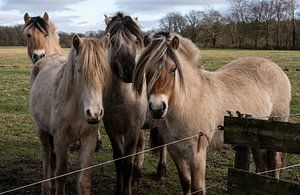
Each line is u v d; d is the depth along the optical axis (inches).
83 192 188.2
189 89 185.3
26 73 910.4
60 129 191.9
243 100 206.2
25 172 268.1
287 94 237.8
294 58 1305.4
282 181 122.5
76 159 299.1
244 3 2527.1
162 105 167.0
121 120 221.6
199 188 183.8
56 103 192.1
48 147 229.6
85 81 172.9
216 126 193.9
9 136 358.0
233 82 210.5
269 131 128.7
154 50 170.7
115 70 212.7
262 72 226.1
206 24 2554.1
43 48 305.3
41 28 306.2
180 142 185.8
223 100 198.4
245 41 2544.3
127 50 212.8
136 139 225.8
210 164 282.8
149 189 246.1
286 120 238.7
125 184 226.8
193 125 183.3
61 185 195.9
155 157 301.9
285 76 240.7
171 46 173.2
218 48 2522.1
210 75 204.5
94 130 188.5
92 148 191.0
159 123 193.6
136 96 215.5
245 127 134.4
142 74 173.2
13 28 2696.9
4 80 763.4
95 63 173.2
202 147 184.2
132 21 221.6
